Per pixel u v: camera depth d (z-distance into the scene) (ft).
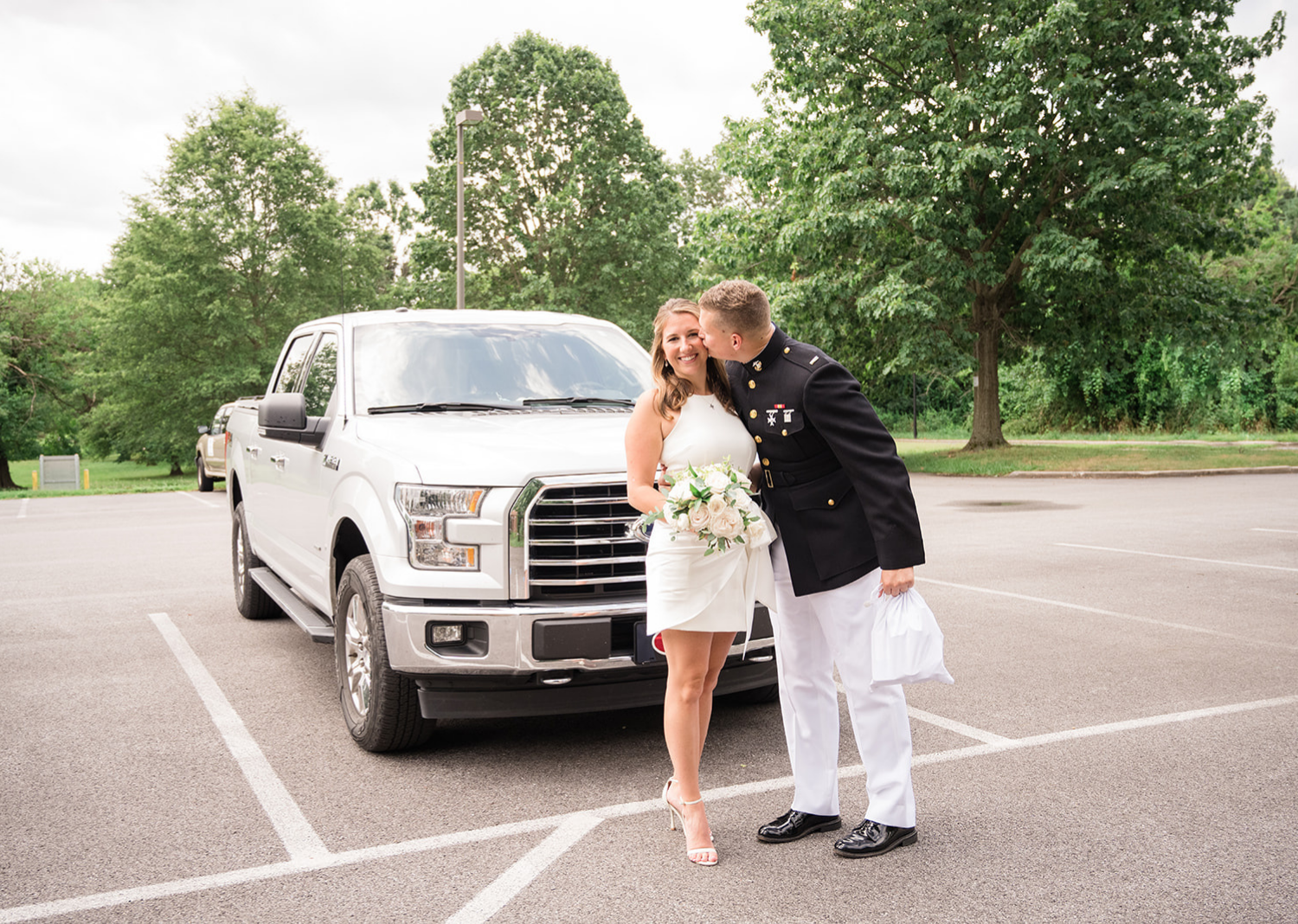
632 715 17.24
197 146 129.90
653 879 10.75
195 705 17.76
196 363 130.72
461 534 13.58
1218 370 116.47
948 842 11.64
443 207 113.91
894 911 9.91
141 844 11.75
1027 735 15.48
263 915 9.95
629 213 113.91
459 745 15.55
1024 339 90.74
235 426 26.63
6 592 30.30
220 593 29.86
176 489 89.40
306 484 18.37
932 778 13.75
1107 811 12.44
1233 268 110.52
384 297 138.62
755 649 14.57
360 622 15.34
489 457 14.01
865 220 74.23
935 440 138.51
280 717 16.99
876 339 85.25
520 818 12.53
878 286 74.64
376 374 17.93
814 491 11.27
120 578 32.99
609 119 113.70
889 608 10.82
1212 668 19.29
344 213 136.46
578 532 13.70
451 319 19.71
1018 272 83.51
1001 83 72.90
